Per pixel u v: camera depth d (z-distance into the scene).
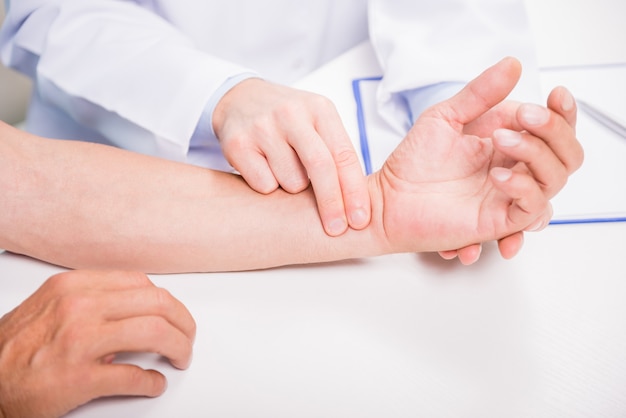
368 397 0.60
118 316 0.61
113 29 0.84
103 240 0.69
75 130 0.96
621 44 0.88
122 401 0.60
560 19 0.93
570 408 0.59
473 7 0.80
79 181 0.72
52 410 0.59
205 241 0.69
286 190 0.71
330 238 0.68
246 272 0.68
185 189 0.72
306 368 0.61
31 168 0.72
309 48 1.00
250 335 0.63
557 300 0.64
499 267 0.66
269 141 0.70
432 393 0.60
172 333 0.61
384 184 0.68
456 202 0.65
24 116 1.30
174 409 0.60
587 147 0.75
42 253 0.70
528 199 0.61
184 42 0.85
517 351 0.61
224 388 0.61
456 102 0.64
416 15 0.82
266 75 1.02
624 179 0.72
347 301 0.65
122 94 0.81
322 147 0.68
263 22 0.97
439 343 0.62
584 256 0.67
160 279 0.68
